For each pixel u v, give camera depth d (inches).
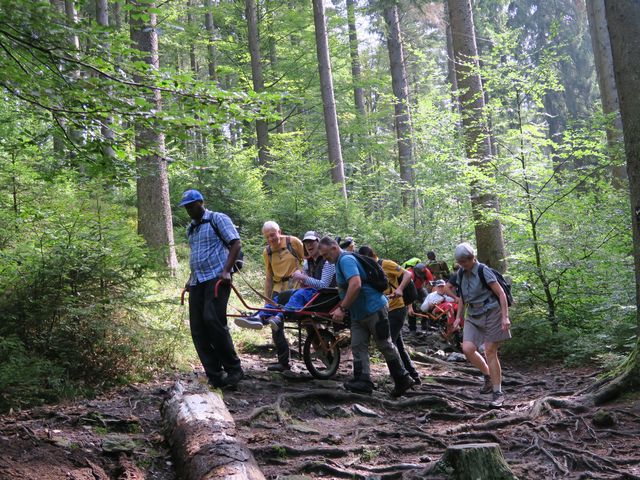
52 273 243.0
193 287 249.9
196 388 202.7
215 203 621.0
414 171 831.7
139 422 197.9
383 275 262.5
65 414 199.3
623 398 227.5
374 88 1133.1
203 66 1221.7
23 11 191.2
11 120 269.4
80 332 246.2
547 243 410.6
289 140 810.2
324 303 278.8
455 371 347.9
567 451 181.5
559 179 440.5
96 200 284.5
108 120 248.7
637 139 227.0
